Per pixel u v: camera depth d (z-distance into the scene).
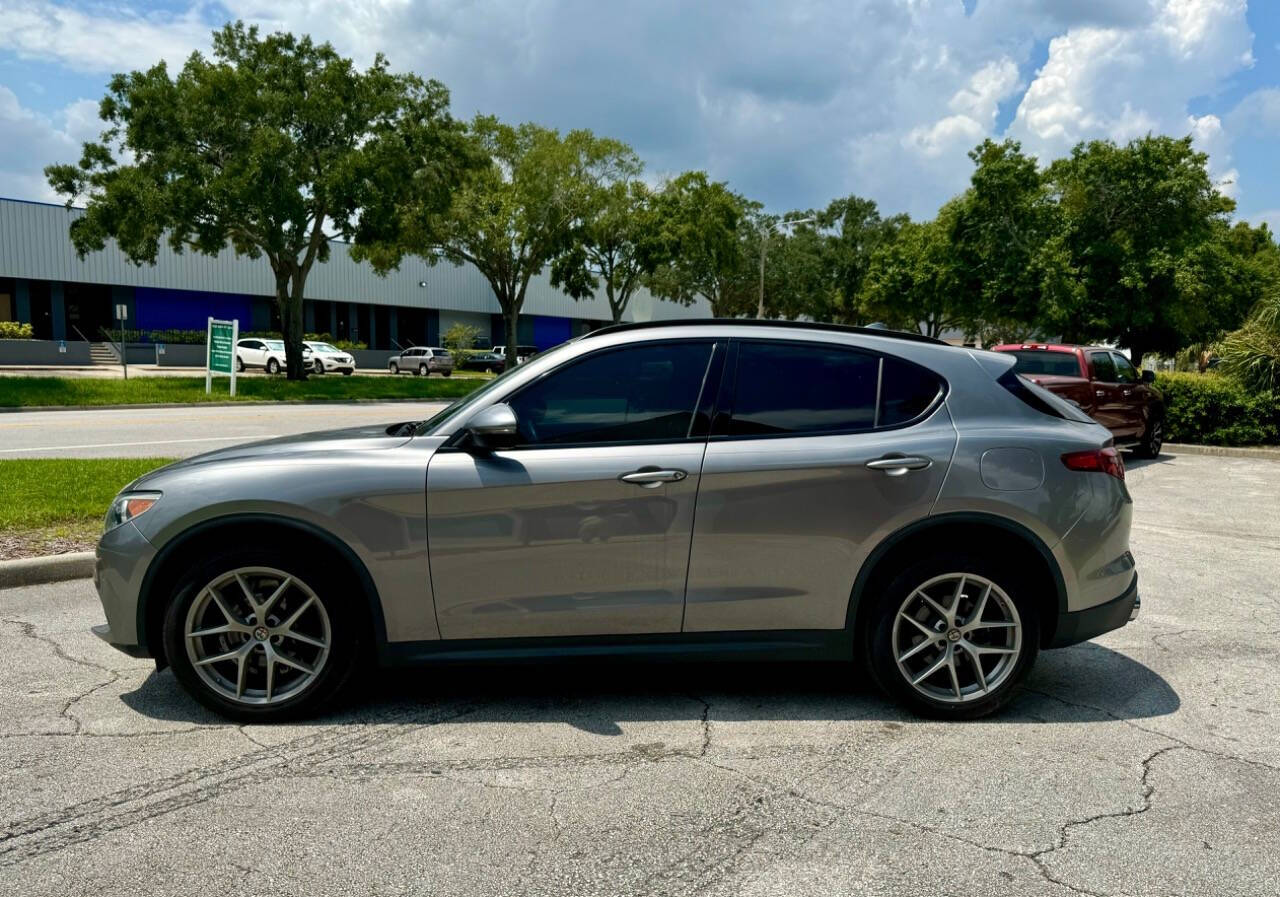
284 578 3.67
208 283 50.72
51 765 3.34
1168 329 38.53
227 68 27.36
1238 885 2.61
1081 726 3.81
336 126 28.98
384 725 3.75
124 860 2.69
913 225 52.03
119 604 3.70
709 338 3.90
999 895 2.55
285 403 26.09
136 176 26.47
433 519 3.64
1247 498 10.59
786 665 4.55
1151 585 6.39
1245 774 3.36
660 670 4.46
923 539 3.79
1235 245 55.31
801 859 2.73
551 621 3.71
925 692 3.80
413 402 28.23
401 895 2.52
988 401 3.91
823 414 3.82
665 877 2.62
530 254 40.16
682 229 41.19
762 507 3.68
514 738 3.63
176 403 24.05
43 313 46.75
